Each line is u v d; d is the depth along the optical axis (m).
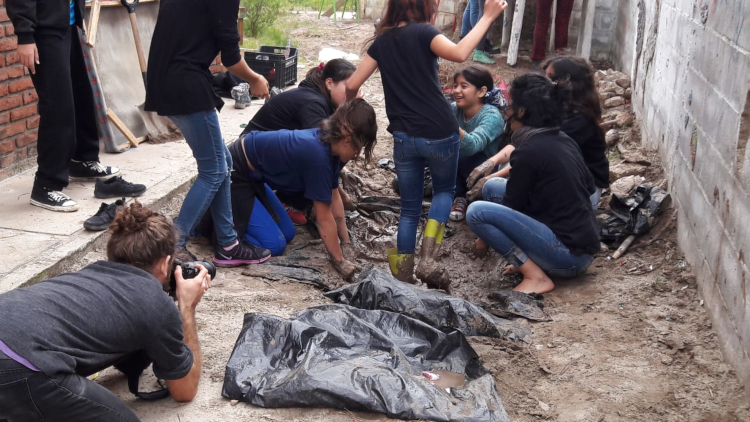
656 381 3.50
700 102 4.79
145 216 2.84
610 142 7.11
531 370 3.58
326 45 12.65
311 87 5.11
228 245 4.57
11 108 5.42
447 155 4.36
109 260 2.82
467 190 5.78
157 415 2.99
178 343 2.77
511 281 4.82
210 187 4.31
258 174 4.73
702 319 4.05
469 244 5.38
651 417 3.23
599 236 4.88
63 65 4.71
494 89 5.72
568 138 4.55
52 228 4.63
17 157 5.58
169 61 4.08
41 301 2.48
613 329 3.99
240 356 3.29
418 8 4.26
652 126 6.62
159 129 6.71
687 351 3.76
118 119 6.20
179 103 4.10
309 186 4.41
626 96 8.34
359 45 12.76
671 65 5.98
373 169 6.66
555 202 4.41
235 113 7.80
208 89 4.16
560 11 10.64
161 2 4.14
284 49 9.25
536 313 4.16
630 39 8.96
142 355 2.91
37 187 4.92
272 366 3.27
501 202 5.09
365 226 5.54
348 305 3.89
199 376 3.06
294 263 4.75
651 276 4.63
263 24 13.02
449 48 4.11
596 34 10.77
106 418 2.52
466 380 3.36
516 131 4.55
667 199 5.19
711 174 4.29
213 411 3.03
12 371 2.32
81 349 2.48
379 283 4.04
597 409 3.27
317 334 3.41
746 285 3.44
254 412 3.03
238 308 3.99
